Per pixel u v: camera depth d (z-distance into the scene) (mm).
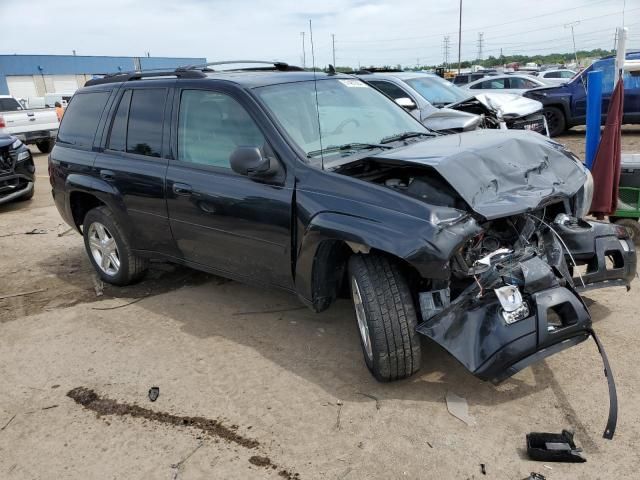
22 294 5418
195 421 3270
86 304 5078
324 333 4191
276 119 3869
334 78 4629
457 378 3473
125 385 3697
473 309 3059
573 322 3025
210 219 4148
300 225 3553
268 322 4434
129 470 2920
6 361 4133
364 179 3660
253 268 4074
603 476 2635
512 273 3076
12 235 7613
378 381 3447
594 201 5281
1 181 8906
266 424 3189
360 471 2779
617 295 4422
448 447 2896
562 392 3256
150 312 4793
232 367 3812
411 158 3441
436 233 2945
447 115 7547
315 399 3377
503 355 2924
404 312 3184
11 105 17641
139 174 4625
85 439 3193
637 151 10531
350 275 3455
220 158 4133
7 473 2971
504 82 17109
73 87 58594
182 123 4406
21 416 3451
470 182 3250
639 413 3035
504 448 2861
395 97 8758
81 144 5301
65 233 7555
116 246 5195
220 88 4152
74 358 4102
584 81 13195
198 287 5270
